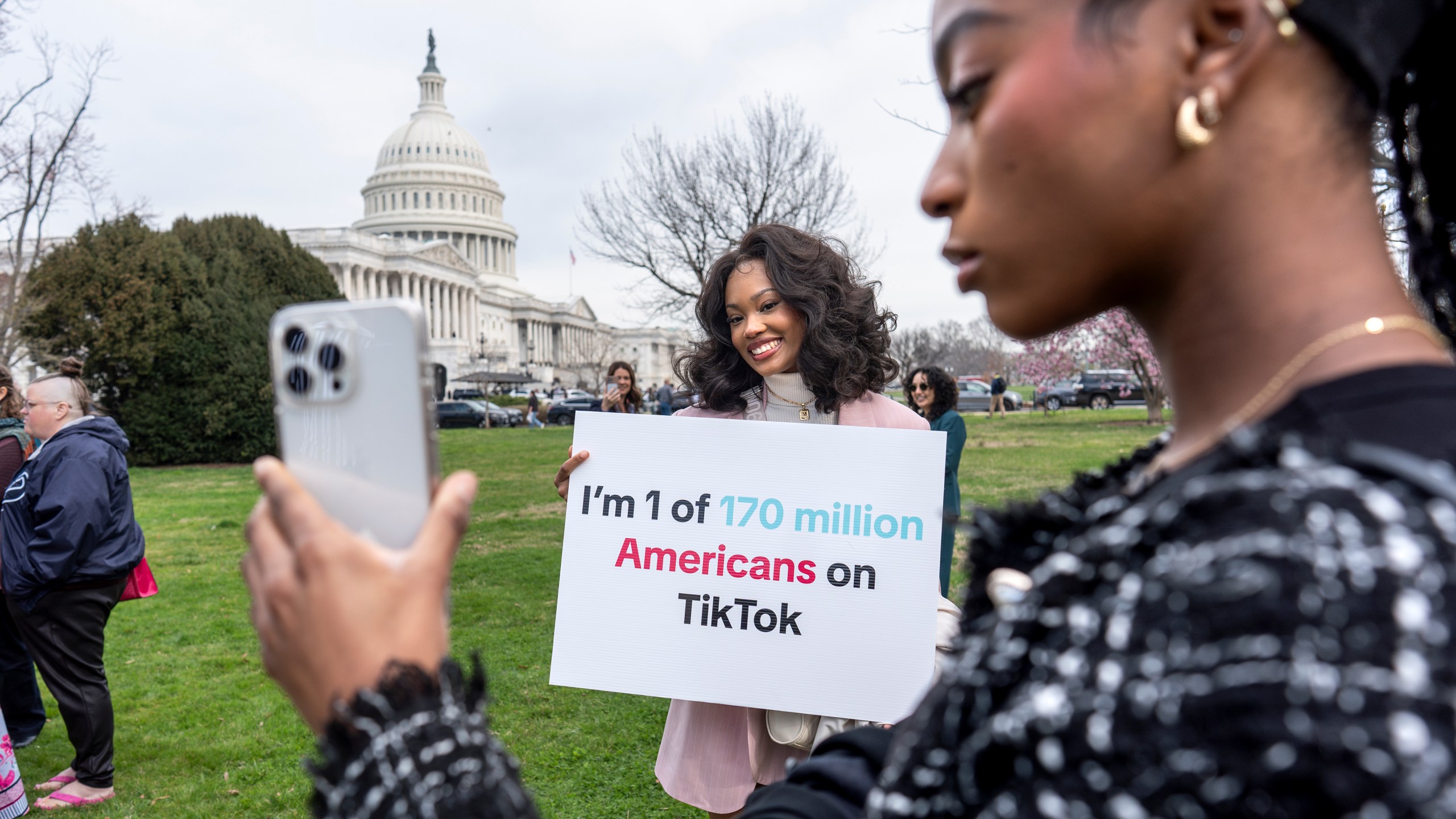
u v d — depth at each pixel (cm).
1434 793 35
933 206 61
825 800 77
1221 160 52
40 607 450
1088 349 3170
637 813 429
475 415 4669
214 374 2614
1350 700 36
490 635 719
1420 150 66
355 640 56
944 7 60
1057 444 2122
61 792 466
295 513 59
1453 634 37
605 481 264
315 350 69
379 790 51
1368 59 51
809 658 247
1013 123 55
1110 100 52
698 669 251
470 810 52
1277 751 37
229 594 916
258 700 611
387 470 67
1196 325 55
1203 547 43
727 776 254
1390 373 47
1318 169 52
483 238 10400
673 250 2336
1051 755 43
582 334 12000
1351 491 41
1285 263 52
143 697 618
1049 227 55
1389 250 54
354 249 7519
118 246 2538
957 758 51
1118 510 55
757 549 253
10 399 550
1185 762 38
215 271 2698
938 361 5369
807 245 285
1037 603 50
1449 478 41
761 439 258
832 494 252
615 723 535
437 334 8481
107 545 461
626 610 256
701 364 298
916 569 246
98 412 486
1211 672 39
